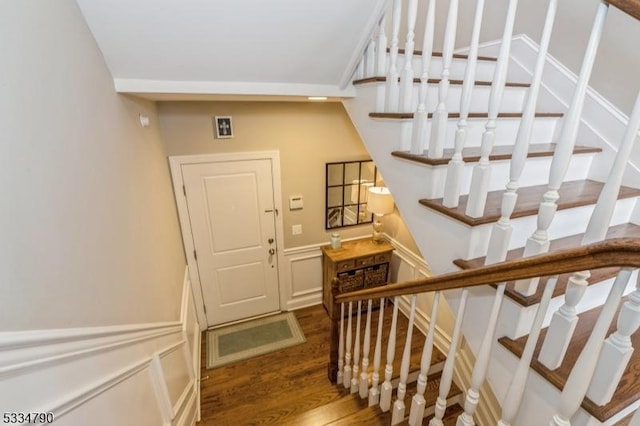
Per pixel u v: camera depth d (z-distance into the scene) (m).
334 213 3.46
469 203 1.19
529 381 0.97
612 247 0.61
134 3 1.13
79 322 0.85
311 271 3.58
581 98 0.81
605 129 1.60
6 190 0.61
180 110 2.58
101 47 1.25
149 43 1.30
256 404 2.34
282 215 3.24
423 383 1.34
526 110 0.95
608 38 1.61
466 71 1.15
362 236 3.68
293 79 1.73
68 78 0.94
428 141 1.48
